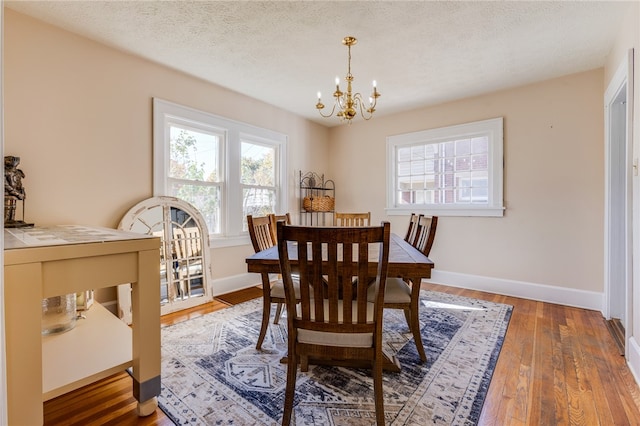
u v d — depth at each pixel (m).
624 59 2.00
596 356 1.89
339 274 1.59
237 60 2.63
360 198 4.42
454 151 3.65
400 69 2.77
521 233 3.16
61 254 1.17
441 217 3.68
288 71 2.83
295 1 1.85
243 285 3.47
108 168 2.44
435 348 2.00
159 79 2.73
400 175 4.09
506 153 3.24
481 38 2.25
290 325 1.30
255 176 3.73
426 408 1.41
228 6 1.90
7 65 1.97
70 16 2.03
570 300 2.88
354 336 1.29
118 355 1.46
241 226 3.49
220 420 1.34
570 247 2.90
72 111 2.25
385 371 1.72
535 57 2.54
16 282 1.08
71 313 1.77
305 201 4.08
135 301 1.39
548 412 1.38
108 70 2.42
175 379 1.65
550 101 2.98
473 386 1.58
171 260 2.75
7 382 1.07
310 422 1.32
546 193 3.01
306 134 4.35
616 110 2.48
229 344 2.07
